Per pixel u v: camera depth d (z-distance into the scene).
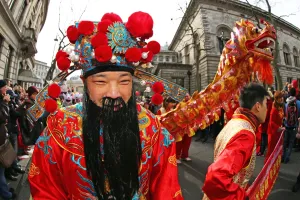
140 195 0.90
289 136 4.67
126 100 0.90
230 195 1.11
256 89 1.52
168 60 25.36
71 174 0.86
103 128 0.85
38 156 0.93
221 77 1.82
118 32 0.89
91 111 0.87
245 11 18.91
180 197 0.93
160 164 0.96
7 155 2.42
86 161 0.84
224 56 1.83
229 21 18.34
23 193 3.06
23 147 4.57
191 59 20.56
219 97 1.81
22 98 6.31
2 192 2.57
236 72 1.80
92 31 0.91
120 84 0.89
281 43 22.06
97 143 0.85
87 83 0.92
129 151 0.85
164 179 0.95
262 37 1.61
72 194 0.88
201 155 5.47
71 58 0.92
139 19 0.93
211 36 17.53
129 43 0.91
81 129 0.89
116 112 0.85
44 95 1.10
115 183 0.84
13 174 3.42
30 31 15.57
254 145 1.29
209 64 16.89
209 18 17.89
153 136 0.96
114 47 0.86
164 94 1.24
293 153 5.55
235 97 1.85
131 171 0.86
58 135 0.90
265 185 1.51
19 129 4.28
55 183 0.91
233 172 1.13
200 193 3.29
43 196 0.88
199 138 7.46
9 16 11.35
